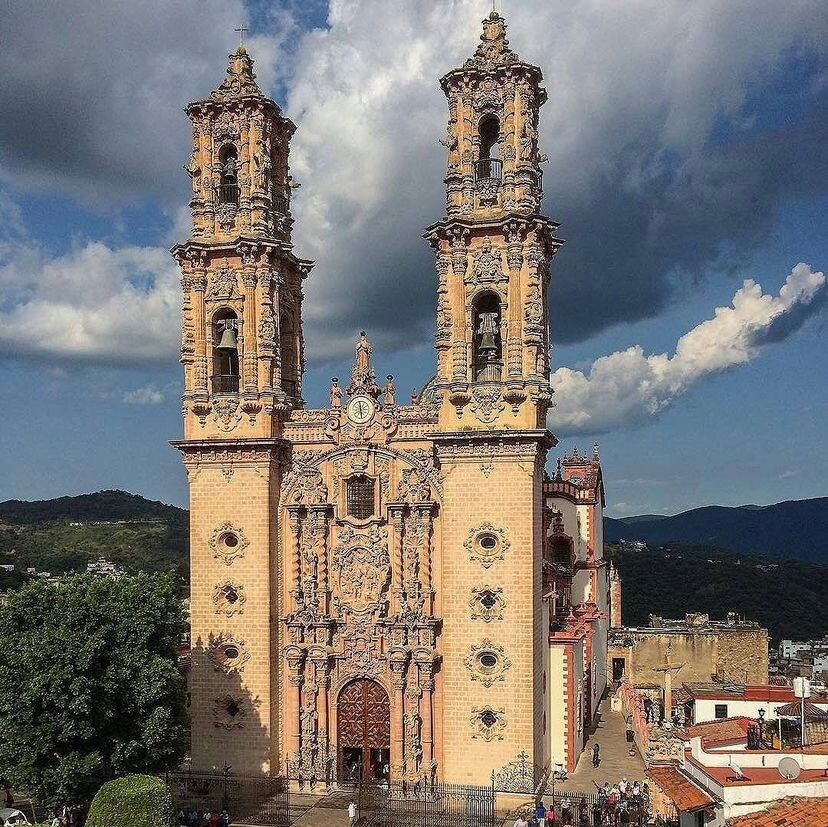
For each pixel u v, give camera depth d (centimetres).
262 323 5178
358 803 4728
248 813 4681
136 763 4134
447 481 4866
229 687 5056
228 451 5150
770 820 2998
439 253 4944
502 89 4969
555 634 5397
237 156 5359
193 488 5200
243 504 5131
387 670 4991
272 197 5412
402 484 5044
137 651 4162
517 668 4716
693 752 3694
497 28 5069
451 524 4847
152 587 4478
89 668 3969
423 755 4866
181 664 6291
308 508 5156
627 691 6875
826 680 8062
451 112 5038
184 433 5216
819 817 2952
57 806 4050
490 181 4981
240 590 5094
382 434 5084
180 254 5250
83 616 4081
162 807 3816
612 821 4403
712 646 7769
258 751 5003
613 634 8425
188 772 5028
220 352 5384
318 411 5247
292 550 5162
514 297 4838
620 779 5188
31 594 4216
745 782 3253
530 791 4641
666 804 4444
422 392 5472
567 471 8356
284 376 5631
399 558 5019
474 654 4772
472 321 4966
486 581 4784
